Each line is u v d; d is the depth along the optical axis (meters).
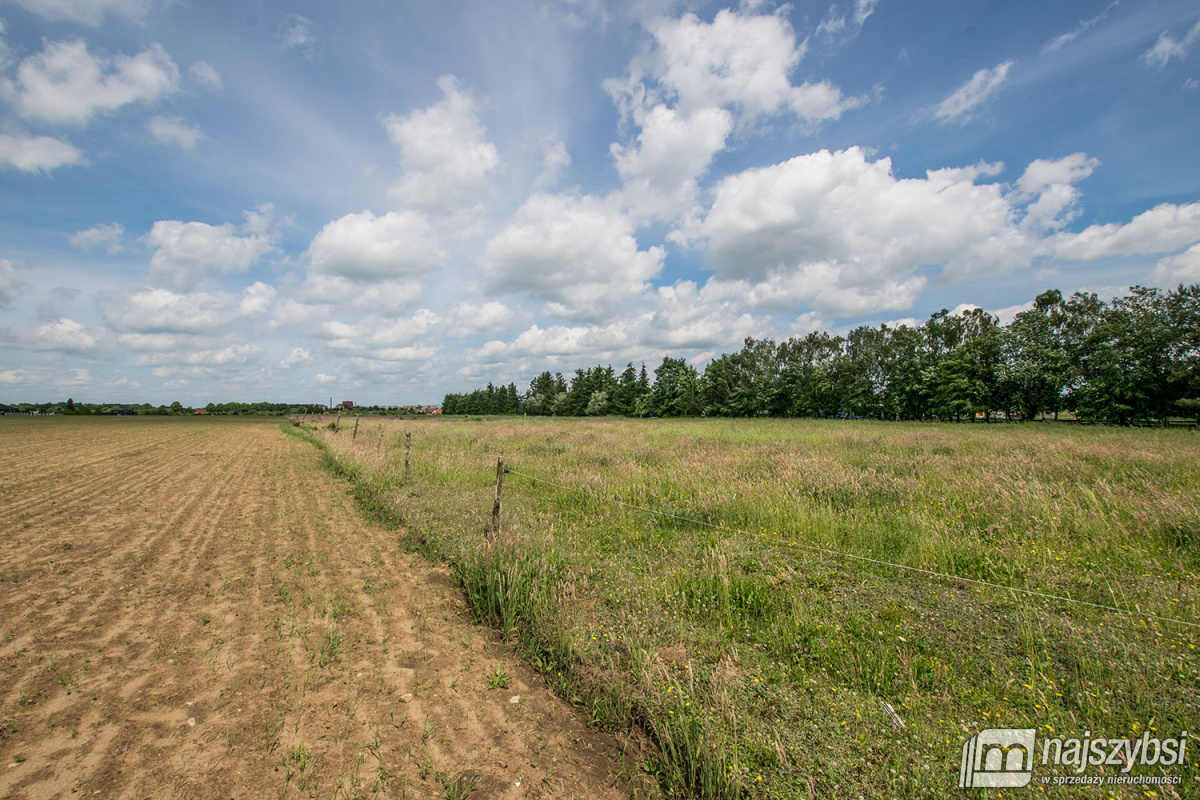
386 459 13.73
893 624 4.21
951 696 3.23
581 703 3.50
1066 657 3.60
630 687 3.44
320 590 5.52
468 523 7.69
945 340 52.34
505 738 3.12
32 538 7.45
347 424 41.50
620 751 3.02
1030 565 5.29
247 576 5.93
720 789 2.60
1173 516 6.08
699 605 4.74
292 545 7.21
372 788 2.66
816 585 5.15
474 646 4.32
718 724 3.00
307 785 2.67
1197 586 4.52
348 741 3.06
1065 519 6.47
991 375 43.38
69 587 5.52
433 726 3.21
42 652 4.09
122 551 6.86
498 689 3.68
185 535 7.70
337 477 13.66
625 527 7.42
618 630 4.29
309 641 4.33
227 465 16.30
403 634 4.52
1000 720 2.96
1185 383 32.34
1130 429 25.16
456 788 2.65
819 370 59.84
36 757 2.85
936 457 11.92
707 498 8.34
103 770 2.76
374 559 6.61
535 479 10.25
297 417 71.81
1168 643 3.63
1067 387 39.16
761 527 7.10
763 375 66.31
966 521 6.91
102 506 9.73
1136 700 3.08
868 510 7.59
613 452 14.85
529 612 4.59
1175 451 11.99
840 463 11.27
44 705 3.36
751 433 23.78
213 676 3.75
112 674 3.76
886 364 53.59
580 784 2.74
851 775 2.62
